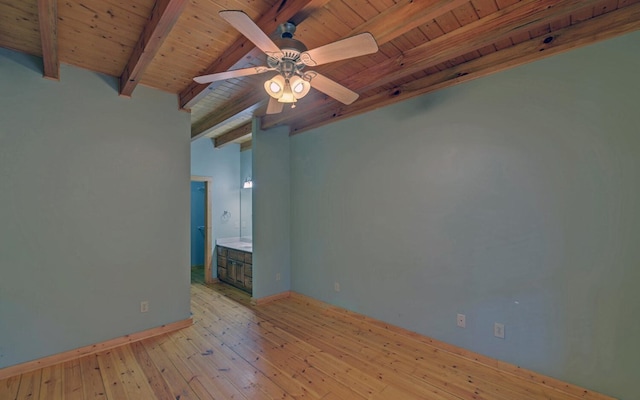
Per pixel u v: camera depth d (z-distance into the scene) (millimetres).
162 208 3244
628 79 1931
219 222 5664
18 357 2434
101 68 2781
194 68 2799
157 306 3189
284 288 4453
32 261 2504
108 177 2896
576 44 2104
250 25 1387
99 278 2830
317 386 2301
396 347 2916
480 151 2572
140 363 2613
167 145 3291
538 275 2277
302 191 4312
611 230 1991
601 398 2014
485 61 2531
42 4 1719
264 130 4285
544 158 2250
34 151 2525
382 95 3283
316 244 4078
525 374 2324
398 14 1903
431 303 2883
